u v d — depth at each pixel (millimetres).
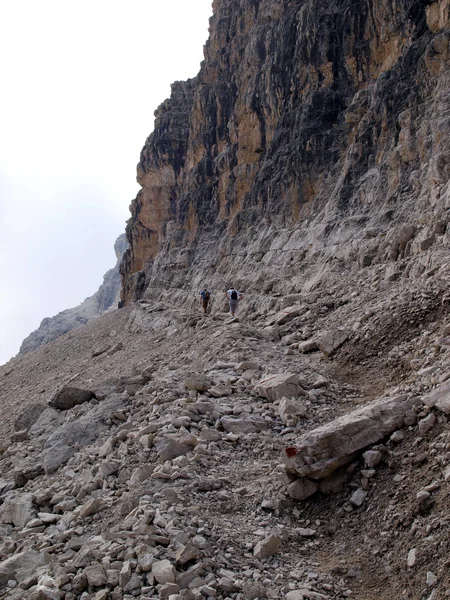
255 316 20953
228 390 11336
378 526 6199
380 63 23609
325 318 15547
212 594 5203
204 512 6898
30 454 11570
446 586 4859
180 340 21891
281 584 5516
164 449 8625
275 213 27281
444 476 6094
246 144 33625
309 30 26703
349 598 5375
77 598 5516
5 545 7492
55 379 27344
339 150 24281
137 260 55031
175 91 55656
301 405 9984
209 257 35250
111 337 36594
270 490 7375
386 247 17531
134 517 6770
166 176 51562
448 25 19000
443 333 10234
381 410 7590
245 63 36656
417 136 18719
